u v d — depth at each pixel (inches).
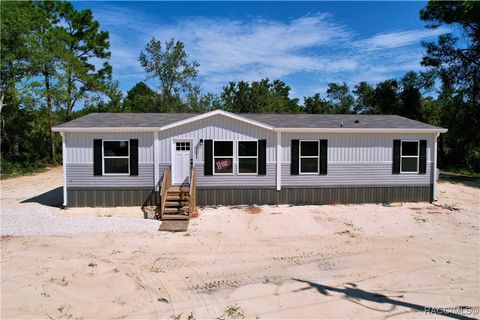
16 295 272.8
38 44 1163.9
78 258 359.9
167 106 1546.5
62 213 551.2
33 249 384.2
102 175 585.9
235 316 248.1
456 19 1092.5
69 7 1396.4
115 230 461.1
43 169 1236.5
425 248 402.3
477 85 1128.2
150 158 592.7
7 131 1230.3
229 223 503.5
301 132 614.5
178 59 1550.2
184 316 248.1
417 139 639.8
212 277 319.0
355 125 641.0
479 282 310.2
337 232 465.4
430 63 1194.6
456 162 1304.1
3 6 1082.7
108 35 1486.2
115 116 692.1
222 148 604.4
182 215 520.7
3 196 707.4
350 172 629.6
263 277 319.9
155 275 321.1
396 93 1465.3
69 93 1304.1
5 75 1129.4
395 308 261.1
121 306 262.2
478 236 452.4
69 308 256.7
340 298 277.9
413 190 644.7
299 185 621.0
